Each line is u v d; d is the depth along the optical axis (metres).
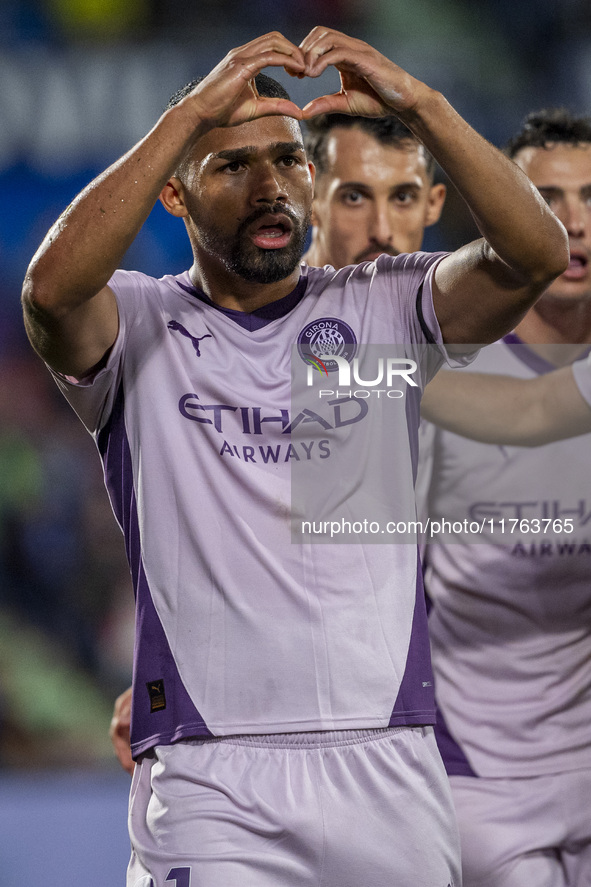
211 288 8.73
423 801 8.28
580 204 12.66
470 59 39.56
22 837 19.78
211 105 7.72
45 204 36.34
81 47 37.91
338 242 13.16
